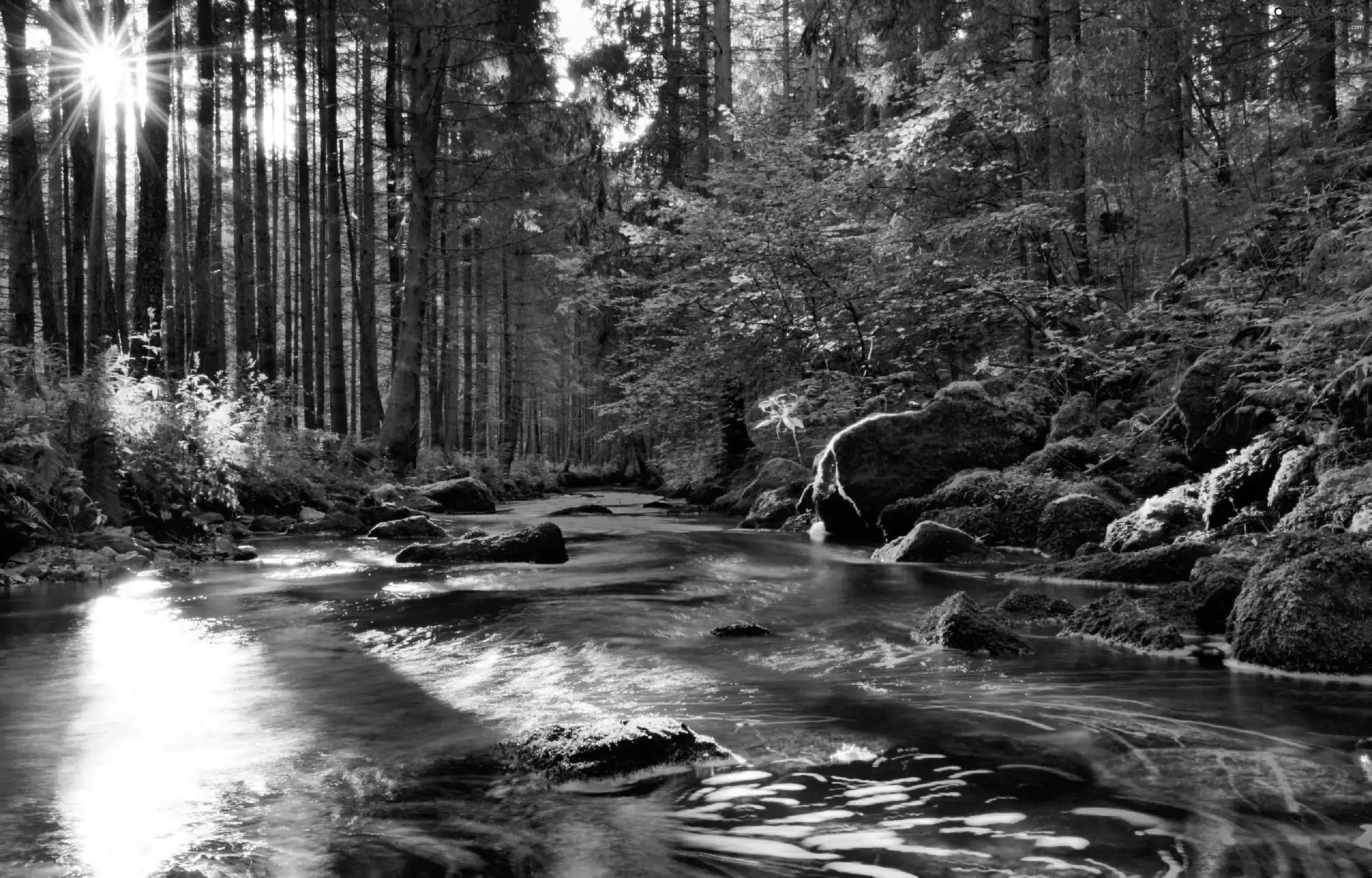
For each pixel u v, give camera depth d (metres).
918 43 17.22
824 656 5.29
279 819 2.85
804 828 2.70
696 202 17.69
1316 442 7.55
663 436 26.92
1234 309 9.16
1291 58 10.66
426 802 2.99
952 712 3.98
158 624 6.44
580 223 25.58
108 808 2.96
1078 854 2.46
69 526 9.73
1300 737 3.52
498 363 46.59
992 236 14.90
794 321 16.97
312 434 18.52
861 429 12.59
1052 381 13.67
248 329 21.64
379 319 26.88
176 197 29.48
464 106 26.91
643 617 6.69
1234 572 5.53
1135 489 10.10
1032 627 6.05
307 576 9.07
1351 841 2.51
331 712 4.15
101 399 11.04
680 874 2.39
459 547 10.34
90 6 17.84
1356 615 4.67
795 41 32.72
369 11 22.62
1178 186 12.12
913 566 9.45
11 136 14.77
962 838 2.59
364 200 29.53
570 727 3.48
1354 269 7.34
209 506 13.06
